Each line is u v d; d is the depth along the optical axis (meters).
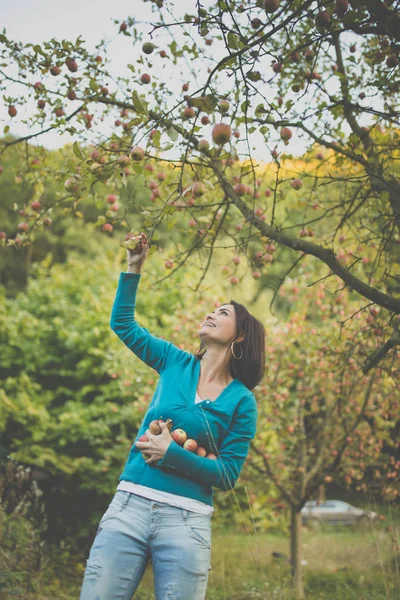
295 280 5.39
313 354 5.05
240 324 2.23
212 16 2.17
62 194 3.32
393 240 3.17
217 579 5.36
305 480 5.31
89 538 6.52
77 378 7.41
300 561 5.18
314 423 5.70
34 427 6.91
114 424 7.11
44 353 7.70
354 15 2.32
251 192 3.43
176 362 2.21
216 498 6.88
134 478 1.98
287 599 3.79
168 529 1.91
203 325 2.23
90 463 6.60
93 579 1.87
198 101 2.02
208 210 3.92
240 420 2.11
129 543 1.90
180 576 1.87
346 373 4.76
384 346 3.24
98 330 7.18
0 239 3.38
